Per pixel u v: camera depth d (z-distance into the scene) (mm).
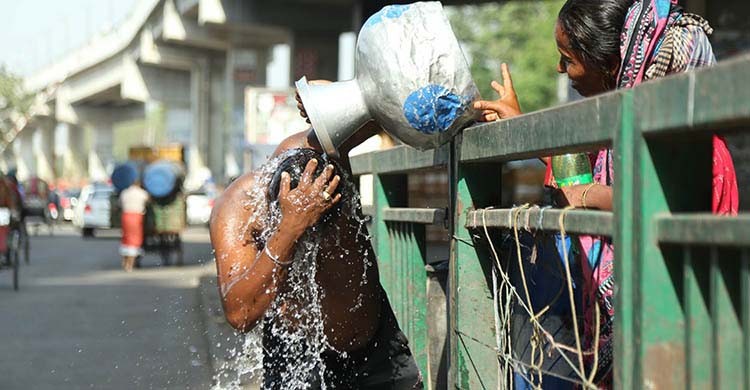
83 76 82938
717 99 1639
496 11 51906
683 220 1772
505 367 3000
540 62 49281
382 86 2871
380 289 3547
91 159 97938
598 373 2809
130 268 21062
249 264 3117
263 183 3188
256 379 7629
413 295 4090
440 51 2850
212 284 15781
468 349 3137
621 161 1944
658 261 1866
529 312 2625
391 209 4371
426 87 2844
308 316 3354
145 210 21391
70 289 16812
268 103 22500
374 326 3494
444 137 2967
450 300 3252
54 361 9219
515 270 3057
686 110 1724
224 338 9773
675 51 2994
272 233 3016
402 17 2885
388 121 2934
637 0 3139
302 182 2980
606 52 3174
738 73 1585
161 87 69125
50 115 100562
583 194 2766
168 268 21875
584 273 2861
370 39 2906
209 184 49562
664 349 1864
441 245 6082
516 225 2633
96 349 9883
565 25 3260
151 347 9859
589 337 2857
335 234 3281
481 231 3107
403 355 3568
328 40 42656
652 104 1835
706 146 1893
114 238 36469
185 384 7691
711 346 1759
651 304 1864
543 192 3082
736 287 1720
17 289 16594
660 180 1880
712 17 12781
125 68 67875
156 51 61281
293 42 42469
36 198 37781
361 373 3504
